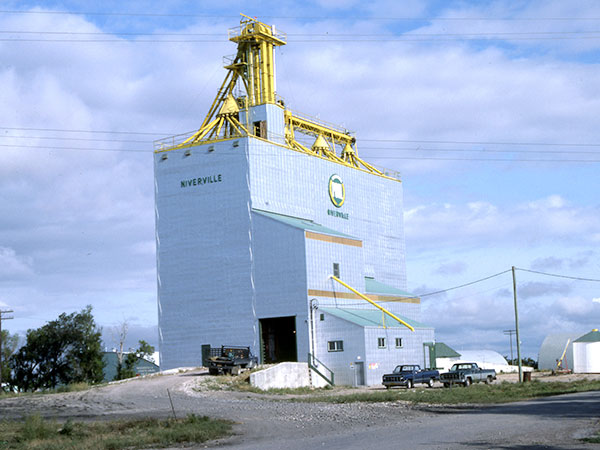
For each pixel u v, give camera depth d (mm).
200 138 80500
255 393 56250
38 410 44500
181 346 76500
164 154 79500
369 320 74188
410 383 63406
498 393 50031
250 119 82750
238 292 74750
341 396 51656
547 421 30312
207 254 76438
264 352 73250
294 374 67188
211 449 27016
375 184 97812
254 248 74500
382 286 91312
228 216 75750
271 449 25625
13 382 94438
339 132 98438
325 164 87438
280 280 73188
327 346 72188
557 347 106812
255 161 76062
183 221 77875
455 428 29344
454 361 105750
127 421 35875
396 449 23547
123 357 116938
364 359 70438
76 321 97250
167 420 36281
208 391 55750
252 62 84625
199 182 77500
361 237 93188
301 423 34688
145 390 56031
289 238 73188
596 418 30578
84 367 95500
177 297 77312
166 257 78250
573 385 58094
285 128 86875
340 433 30156
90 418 39469
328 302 75000
